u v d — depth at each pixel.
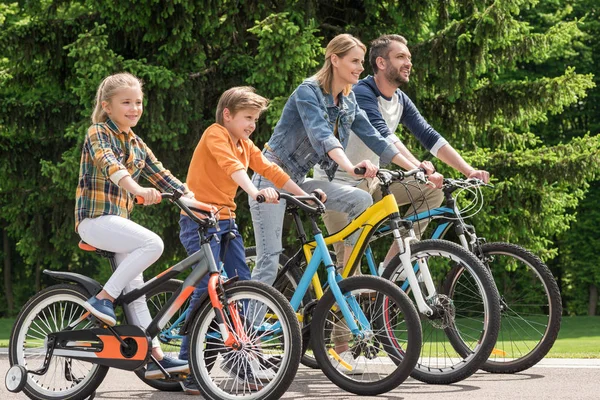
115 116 6.50
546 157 20.00
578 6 30.27
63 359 6.77
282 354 6.34
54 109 20.78
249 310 6.37
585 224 31.16
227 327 6.12
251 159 7.16
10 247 35.50
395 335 6.78
